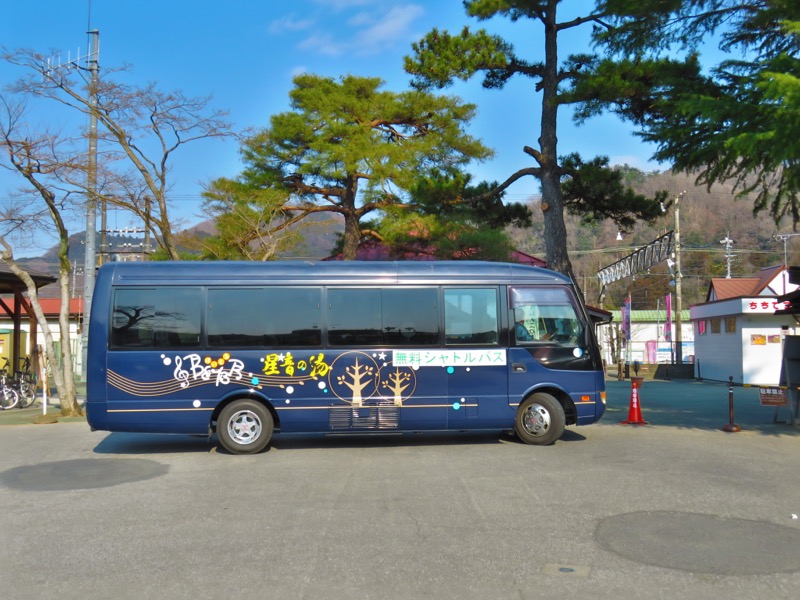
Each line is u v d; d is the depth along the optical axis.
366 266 11.34
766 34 12.03
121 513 7.27
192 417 10.81
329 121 23.94
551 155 18.98
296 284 11.12
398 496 7.88
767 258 70.50
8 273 21.48
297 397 10.95
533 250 49.16
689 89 12.01
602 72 16.14
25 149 15.41
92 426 10.73
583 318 11.61
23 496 8.06
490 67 19.05
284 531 6.55
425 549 5.99
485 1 18.08
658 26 12.69
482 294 11.42
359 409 11.02
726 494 7.89
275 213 23.72
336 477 8.97
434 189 19.66
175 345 10.88
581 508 7.29
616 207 20.30
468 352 11.25
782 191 11.35
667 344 55.69
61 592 5.10
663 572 5.40
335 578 5.32
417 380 11.14
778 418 14.70
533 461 9.91
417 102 24.56
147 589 5.13
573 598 4.91
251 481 8.80
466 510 7.24
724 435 12.44
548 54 18.84
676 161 12.23
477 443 11.68
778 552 5.86
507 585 5.15
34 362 23.22
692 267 73.94
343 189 26.16
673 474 8.97
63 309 16.36
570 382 11.41
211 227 25.03
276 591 5.07
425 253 23.89
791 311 16.19
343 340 11.10
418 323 11.23
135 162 18.39
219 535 6.45
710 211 71.12
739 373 31.62
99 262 35.75
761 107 10.23
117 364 10.76
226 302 10.99
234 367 10.88
